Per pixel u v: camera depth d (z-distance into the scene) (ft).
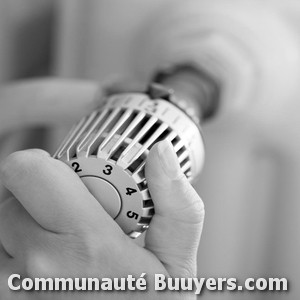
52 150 1.92
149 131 1.05
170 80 1.53
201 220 1.01
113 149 1.00
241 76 1.67
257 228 1.87
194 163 1.08
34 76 2.20
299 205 1.83
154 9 1.79
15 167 0.97
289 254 1.86
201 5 1.74
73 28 1.87
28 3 2.04
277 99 1.74
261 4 1.75
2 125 1.58
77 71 1.90
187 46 1.67
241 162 1.80
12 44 2.01
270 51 1.70
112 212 1.00
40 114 1.54
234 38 1.69
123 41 1.82
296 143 1.79
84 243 0.96
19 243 0.99
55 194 0.96
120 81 1.40
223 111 1.67
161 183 0.97
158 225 1.01
